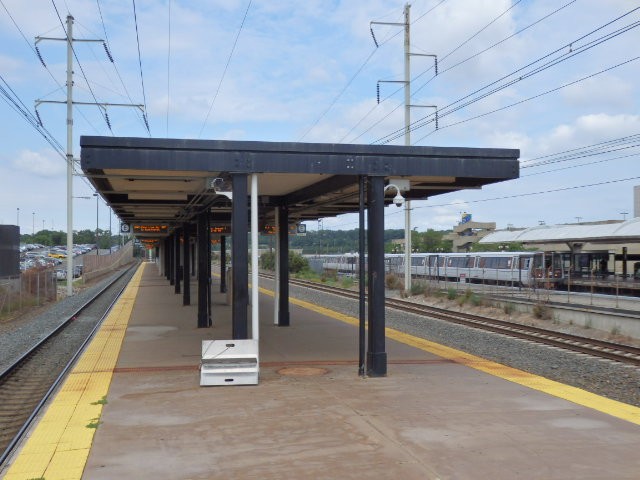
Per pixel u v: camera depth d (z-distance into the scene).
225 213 22.09
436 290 31.36
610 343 14.95
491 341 15.41
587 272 35.44
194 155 9.45
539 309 21.78
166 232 33.16
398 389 8.95
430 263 48.34
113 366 10.85
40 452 6.13
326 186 12.34
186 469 5.63
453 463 5.76
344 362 11.28
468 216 109.75
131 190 13.06
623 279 31.16
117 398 8.38
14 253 32.31
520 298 26.81
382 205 10.12
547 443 6.37
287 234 16.92
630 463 5.79
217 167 9.54
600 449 6.18
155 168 9.26
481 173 10.29
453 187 12.85
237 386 9.13
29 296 28.56
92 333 15.98
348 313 21.61
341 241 131.75
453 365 11.09
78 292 37.38
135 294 30.12
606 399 8.41
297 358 11.73
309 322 17.98
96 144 9.07
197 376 9.95
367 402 8.12
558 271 35.19
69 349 14.98
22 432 7.18
